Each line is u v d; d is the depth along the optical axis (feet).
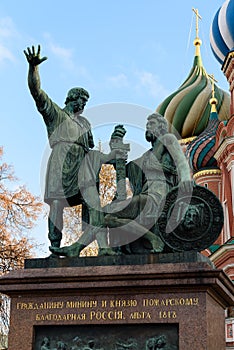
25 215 82.12
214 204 29.81
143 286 27.48
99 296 28.12
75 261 29.32
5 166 84.94
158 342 26.99
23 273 29.12
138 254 29.25
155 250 29.60
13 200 81.92
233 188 103.65
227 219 106.52
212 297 28.27
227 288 29.09
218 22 118.21
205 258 29.07
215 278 26.96
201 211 29.81
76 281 28.19
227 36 116.67
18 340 28.32
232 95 110.11
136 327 27.55
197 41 154.51
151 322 27.27
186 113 137.90
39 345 28.22
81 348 27.66
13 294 29.01
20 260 78.07
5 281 28.91
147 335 27.32
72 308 28.22
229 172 107.04
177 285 27.25
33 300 28.78
